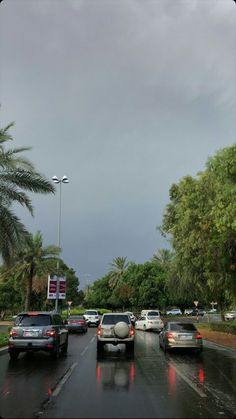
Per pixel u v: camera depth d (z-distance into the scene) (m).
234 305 29.03
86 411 8.67
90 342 27.41
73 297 98.56
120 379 12.62
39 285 57.88
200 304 80.00
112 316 21.12
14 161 22.70
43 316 17.72
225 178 20.91
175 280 43.56
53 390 10.91
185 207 28.25
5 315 76.75
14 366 15.57
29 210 23.44
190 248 29.08
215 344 26.34
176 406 9.15
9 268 23.69
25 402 9.54
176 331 20.36
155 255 88.31
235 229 18.86
